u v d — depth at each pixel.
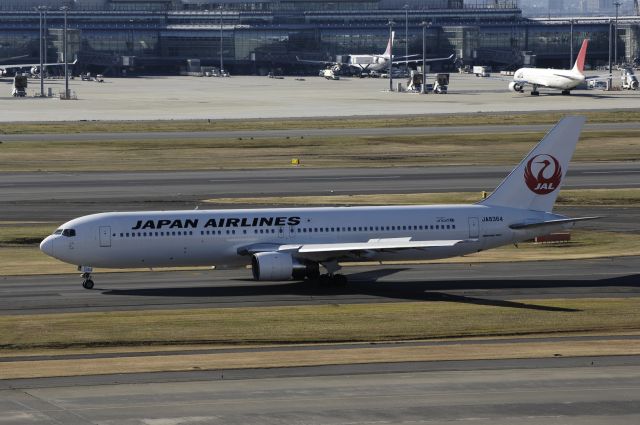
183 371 193.62
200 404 170.00
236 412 165.38
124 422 160.12
